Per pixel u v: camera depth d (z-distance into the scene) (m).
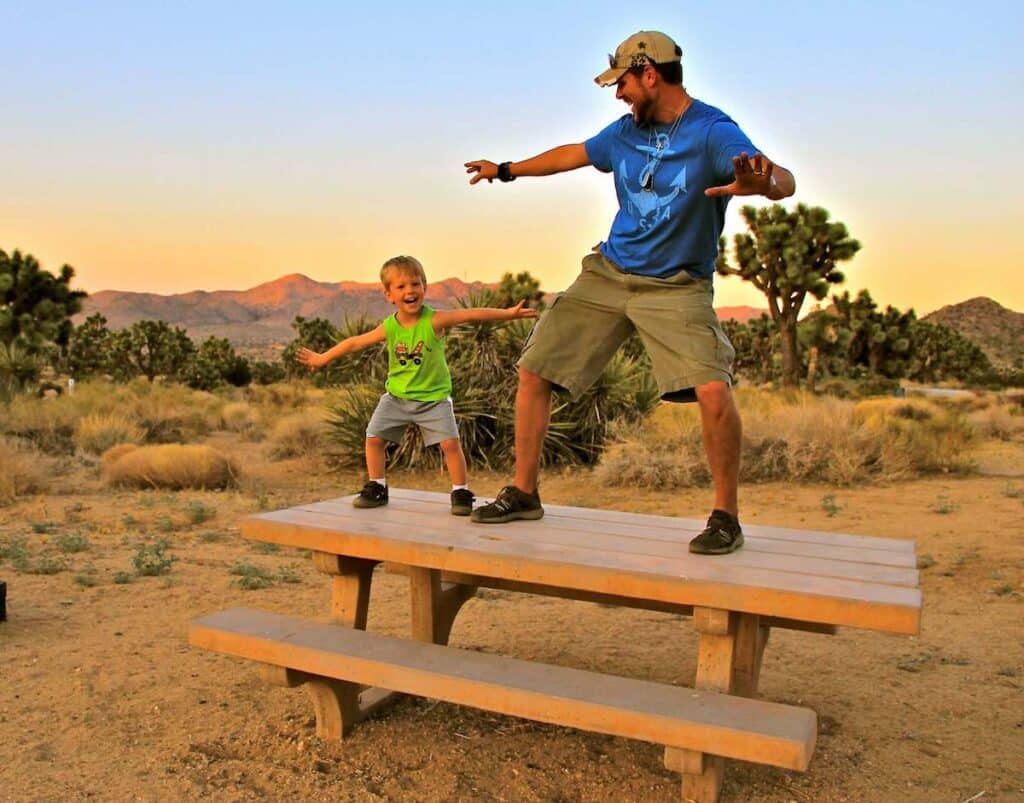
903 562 3.23
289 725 3.91
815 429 12.73
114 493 11.05
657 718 2.79
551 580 3.20
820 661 4.88
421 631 4.23
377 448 4.32
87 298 35.25
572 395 3.83
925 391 42.53
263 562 7.25
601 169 3.78
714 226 3.52
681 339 3.44
